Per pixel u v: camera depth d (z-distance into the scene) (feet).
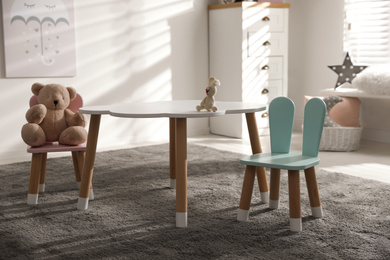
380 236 6.65
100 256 6.07
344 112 13.08
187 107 8.09
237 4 14.42
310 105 7.47
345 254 6.04
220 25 15.17
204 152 12.64
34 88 8.99
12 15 12.20
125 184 9.62
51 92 8.78
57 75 13.00
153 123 14.92
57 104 8.78
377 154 12.44
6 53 12.21
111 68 13.94
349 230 6.89
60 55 12.98
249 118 8.19
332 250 6.19
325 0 15.28
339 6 14.87
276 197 7.92
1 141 12.46
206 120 16.11
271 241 6.51
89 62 13.57
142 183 9.70
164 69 14.92
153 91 14.78
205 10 15.55
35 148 8.35
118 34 13.96
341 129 12.67
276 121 7.82
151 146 13.64
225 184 9.49
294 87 16.61
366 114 14.74
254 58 14.83
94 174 10.44
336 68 13.99
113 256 6.07
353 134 12.73
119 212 7.87
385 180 9.83
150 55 14.58
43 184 9.09
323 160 11.75
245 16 14.44
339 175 10.02
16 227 7.18
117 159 11.91
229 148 13.50
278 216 7.57
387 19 13.65
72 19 13.08
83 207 8.03
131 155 12.39
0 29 12.16
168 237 6.72
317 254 6.06
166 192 9.05
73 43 13.16
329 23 15.23
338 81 14.01
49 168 10.95
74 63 13.23
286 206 8.08
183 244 6.44
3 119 12.42
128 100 14.34
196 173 10.39
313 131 7.41
